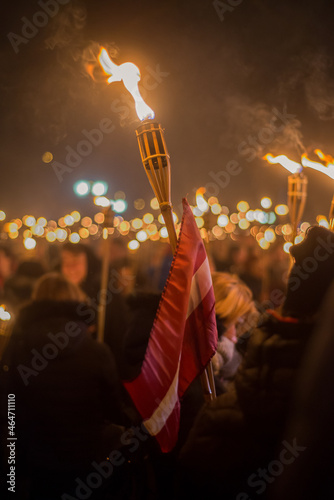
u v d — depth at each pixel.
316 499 1.24
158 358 2.01
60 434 2.78
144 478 2.42
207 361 2.09
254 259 7.14
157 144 1.98
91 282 5.29
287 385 1.58
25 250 9.64
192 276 2.07
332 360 1.25
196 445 1.72
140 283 6.21
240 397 1.65
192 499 1.72
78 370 2.81
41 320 2.87
